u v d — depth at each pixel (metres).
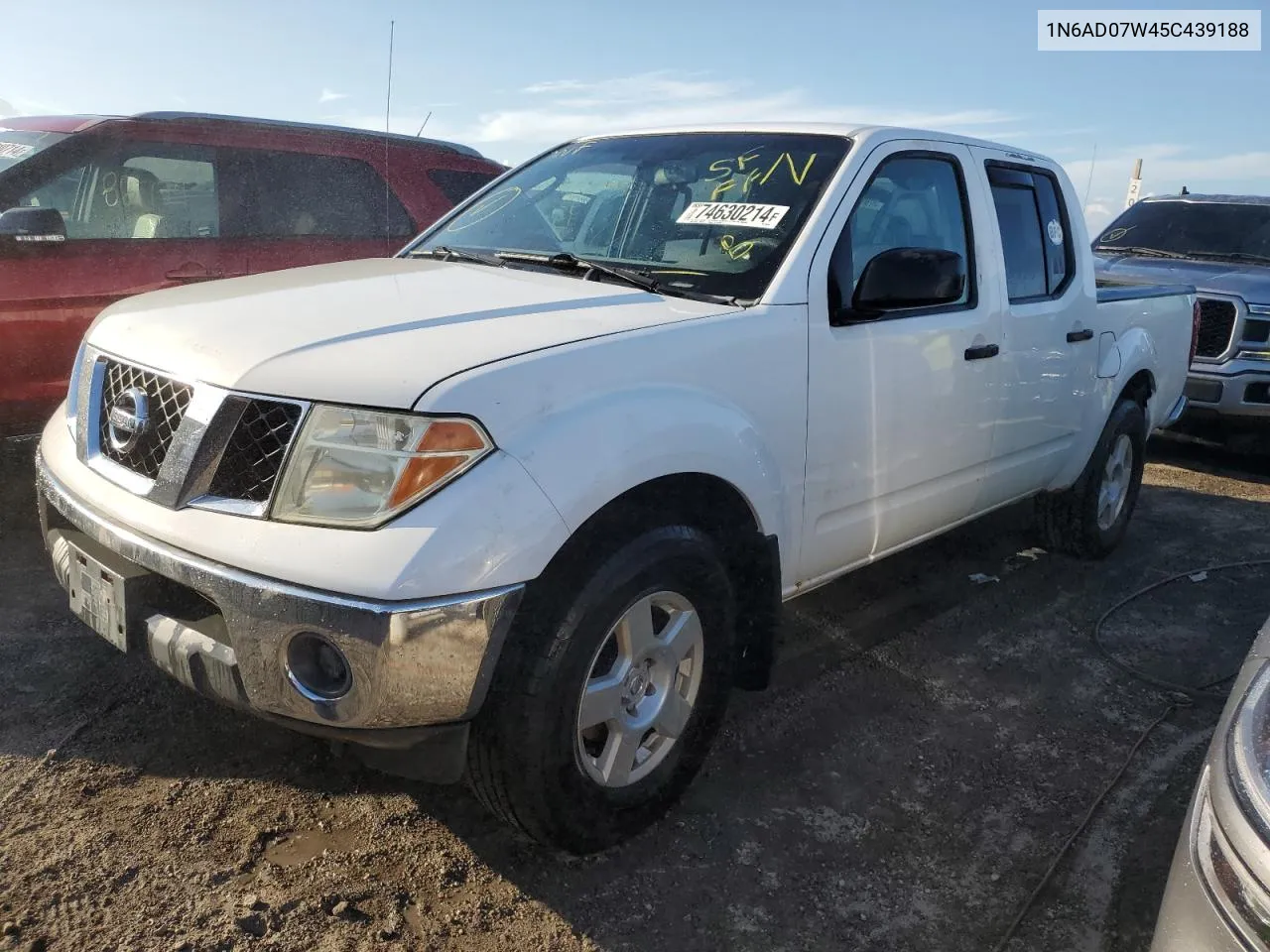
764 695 3.48
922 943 2.38
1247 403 7.20
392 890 2.41
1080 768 3.15
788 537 2.97
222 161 5.32
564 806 2.38
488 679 2.14
